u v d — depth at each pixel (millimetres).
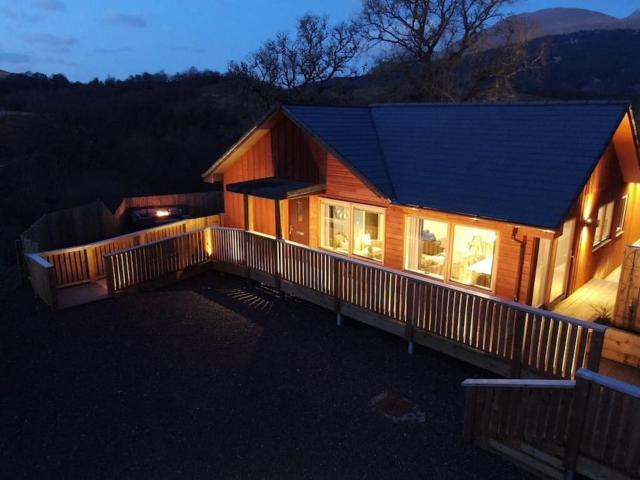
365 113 15703
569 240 11547
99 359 9500
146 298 12602
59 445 7008
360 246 13539
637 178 13531
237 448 6867
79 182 33844
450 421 7426
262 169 15961
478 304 8508
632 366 8812
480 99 35469
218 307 12047
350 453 6719
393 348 9898
